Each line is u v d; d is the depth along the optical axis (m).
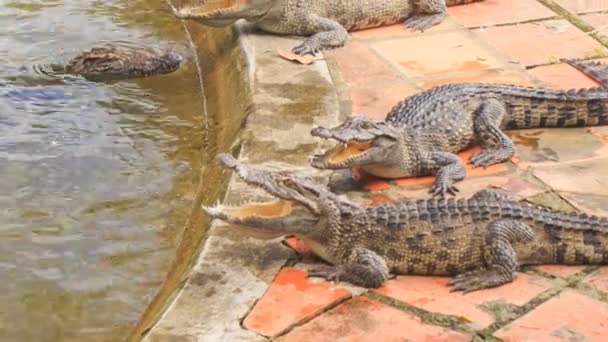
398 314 4.65
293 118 6.76
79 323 5.18
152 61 8.55
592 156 6.38
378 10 8.66
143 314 5.19
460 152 6.50
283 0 8.29
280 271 5.00
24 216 6.20
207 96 8.12
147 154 7.09
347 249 5.02
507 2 9.30
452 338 4.44
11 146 7.10
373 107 7.02
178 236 6.02
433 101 6.48
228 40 8.55
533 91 6.75
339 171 6.19
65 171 6.79
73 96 8.05
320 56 7.98
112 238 5.99
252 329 4.50
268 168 6.05
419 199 5.53
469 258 4.99
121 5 10.09
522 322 4.58
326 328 4.52
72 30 9.35
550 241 5.03
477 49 8.17
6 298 5.38
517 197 5.81
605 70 7.58
